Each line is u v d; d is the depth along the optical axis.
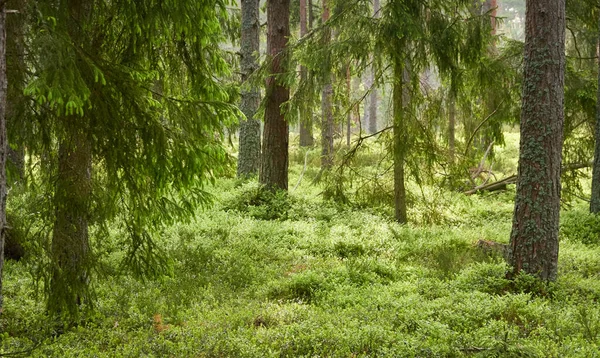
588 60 15.11
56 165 5.49
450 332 5.65
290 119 12.59
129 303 6.72
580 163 13.98
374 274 8.30
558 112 7.79
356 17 11.30
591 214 12.34
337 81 12.38
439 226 12.12
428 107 11.96
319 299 7.30
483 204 15.02
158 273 6.14
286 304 6.96
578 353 5.18
